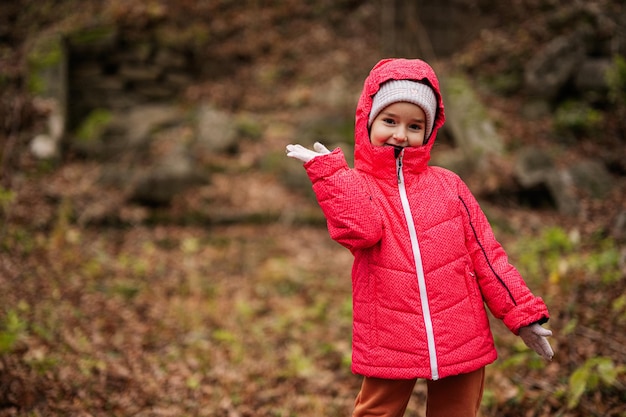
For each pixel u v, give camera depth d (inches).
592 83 352.8
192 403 143.2
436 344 81.3
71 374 141.4
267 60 442.0
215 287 229.9
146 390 145.1
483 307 85.8
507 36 416.5
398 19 403.5
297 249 274.4
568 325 143.1
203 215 290.8
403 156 85.4
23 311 168.2
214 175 331.6
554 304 168.6
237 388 154.3
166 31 408.8
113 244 254.1
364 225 81.0
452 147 356.5
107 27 386.0
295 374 163.9
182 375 157.2
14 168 283.1
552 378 137.7
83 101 379.2
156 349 174.4
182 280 231.8
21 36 379.9
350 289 232.5
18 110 306.2
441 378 86.5
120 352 165.9
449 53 420.5
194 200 299.4
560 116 353.7
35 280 194.9
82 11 394.6
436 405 87.9
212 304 212.5
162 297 214.7
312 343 186.7
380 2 466.3
